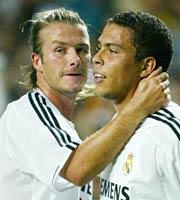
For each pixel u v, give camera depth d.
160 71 15.27
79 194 16.69
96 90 15.50
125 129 15.08
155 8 39.19
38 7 40.03
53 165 15.81
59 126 16.56
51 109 16.91
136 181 14.46
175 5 39.25
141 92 15.12
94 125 34.56
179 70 36.81
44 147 16.09
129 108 15.12
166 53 15.40
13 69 38.16
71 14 17.72
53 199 16.84
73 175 15.52
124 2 38.84
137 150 14.64
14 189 16.95
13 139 16.64
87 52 17.62
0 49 39.31
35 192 16.94
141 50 15.16
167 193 14.43
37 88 17.83
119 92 15.36
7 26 40.12
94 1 38.44
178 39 38.09
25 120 16.61
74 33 17.42
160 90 15.08
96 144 15.33
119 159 15.13
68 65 17.20
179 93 36.22
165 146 14.27
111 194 15.14
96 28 38.00
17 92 36.84
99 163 15.32
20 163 16.70
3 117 17.30
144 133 14.69
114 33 15.24
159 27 15.31
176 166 14.25
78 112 34.75
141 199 14.45
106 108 34.66
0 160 17.06
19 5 40.41
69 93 17.45
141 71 15.31
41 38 17.59
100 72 15.36
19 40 39.66
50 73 17.36
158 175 14.37
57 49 17.33
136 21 15.23
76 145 15.95
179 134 14.28
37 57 17.80
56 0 39.59
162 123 14.55
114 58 15.23
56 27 17.44
